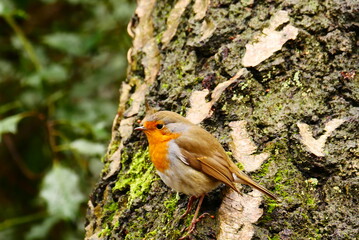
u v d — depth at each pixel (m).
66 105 12.52
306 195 6.39
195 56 7.84
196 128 6.85
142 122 7.40
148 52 8.52
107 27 12.69
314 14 7.45
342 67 7.12
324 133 6.69
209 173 6.51
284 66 7.18
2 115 13.87
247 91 7.15
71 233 12.79
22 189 14.92
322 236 6.10
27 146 14.42
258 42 7.39
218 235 6.14
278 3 7.68
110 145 8.29
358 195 6.32
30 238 11.49
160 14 8.81
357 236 6.06
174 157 6.67
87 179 12.59
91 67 13.25
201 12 8.10
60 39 12.19
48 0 12.50
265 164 6.63
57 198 10.10
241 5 7.82
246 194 6.46
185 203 6.81
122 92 8.65
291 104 6.96
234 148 6.85
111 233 7.17
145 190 7.18
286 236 6.10
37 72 11.73
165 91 7.80
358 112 6.81
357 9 7.37
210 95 7.37
